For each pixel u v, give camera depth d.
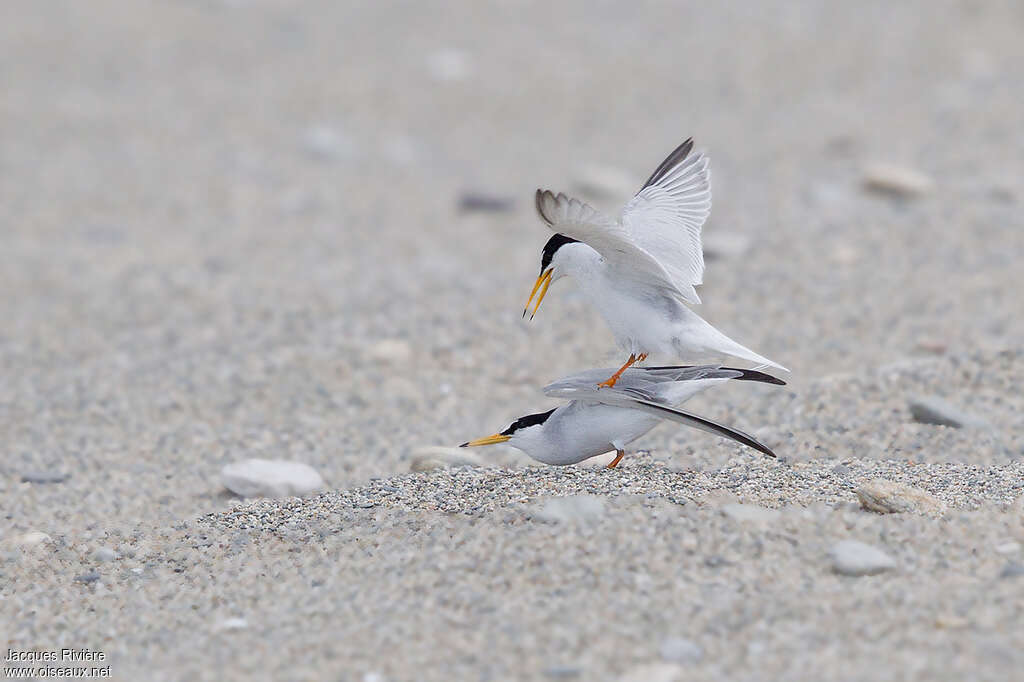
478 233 18.42
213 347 13.95
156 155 21.81
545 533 7.45
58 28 27.45
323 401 12.23
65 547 8.53
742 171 19.92
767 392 11.17
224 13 29.14
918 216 16.89
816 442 9.84
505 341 13.53
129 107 23.89
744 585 6.78
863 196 18.05
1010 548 7.06
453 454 9.68
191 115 23.62
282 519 8.51
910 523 7.45
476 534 7.60
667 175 8.51
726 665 6.02
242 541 8.18
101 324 14.98
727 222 17.28
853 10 29.20
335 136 22.50
